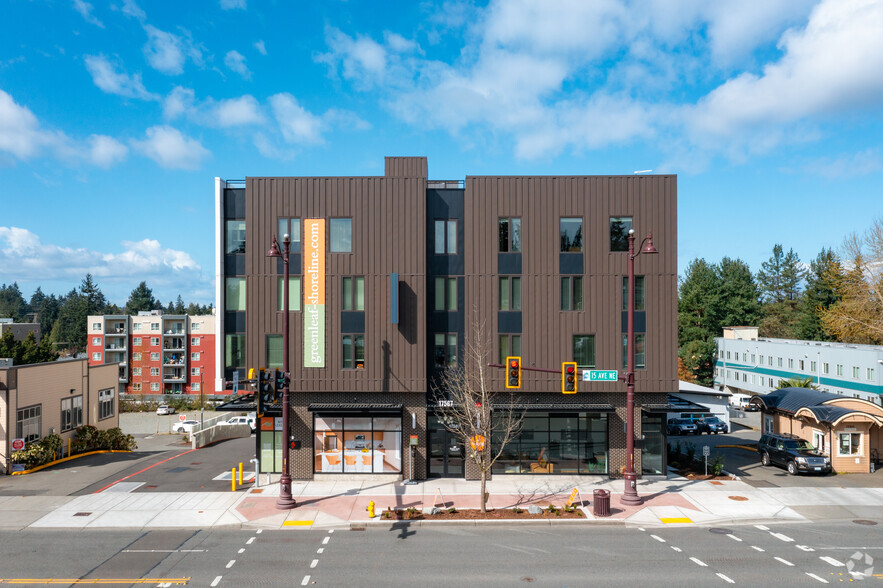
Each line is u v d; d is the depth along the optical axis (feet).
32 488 84.69
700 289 291.17
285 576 52.19
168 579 51.42
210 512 72.13
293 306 89.15
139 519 69.36
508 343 89.66
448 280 91.09
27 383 102.27
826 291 272.51
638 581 51.26
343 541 62.18
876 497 79.71
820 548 59.98
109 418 134.21
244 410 89.61
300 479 89.10
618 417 89.86
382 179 89.30
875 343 222.28
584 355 89.35
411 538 63.31
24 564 55.01
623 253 89.51
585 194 89.81
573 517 69.62
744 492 82.02
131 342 299.17
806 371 204.64
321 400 89.45
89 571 53.26
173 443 150.71
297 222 89.25
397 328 88.53
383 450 89.56
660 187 89.45
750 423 177.58
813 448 97.71
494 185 89.92
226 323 90.33
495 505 74.95
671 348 88.63
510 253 89.92
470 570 53.83
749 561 56.18
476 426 78.95
